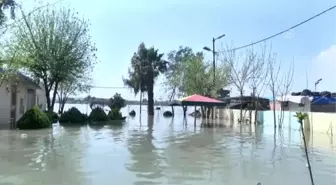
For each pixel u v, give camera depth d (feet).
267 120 105.09
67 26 105.60
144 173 32.01
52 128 81.76
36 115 78.54
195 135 70.13
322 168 35.63
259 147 52.01
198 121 123.54
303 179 30.50
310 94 120.16
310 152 47.24
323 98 109.19
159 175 31.30
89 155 42.09
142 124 103.65
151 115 182.70
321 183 29.17
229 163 37.91
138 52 192.85
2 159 38.78
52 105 107.86
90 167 34.50
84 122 104.94
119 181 28.84
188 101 99.76
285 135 71.82
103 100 209.26
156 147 50.65
